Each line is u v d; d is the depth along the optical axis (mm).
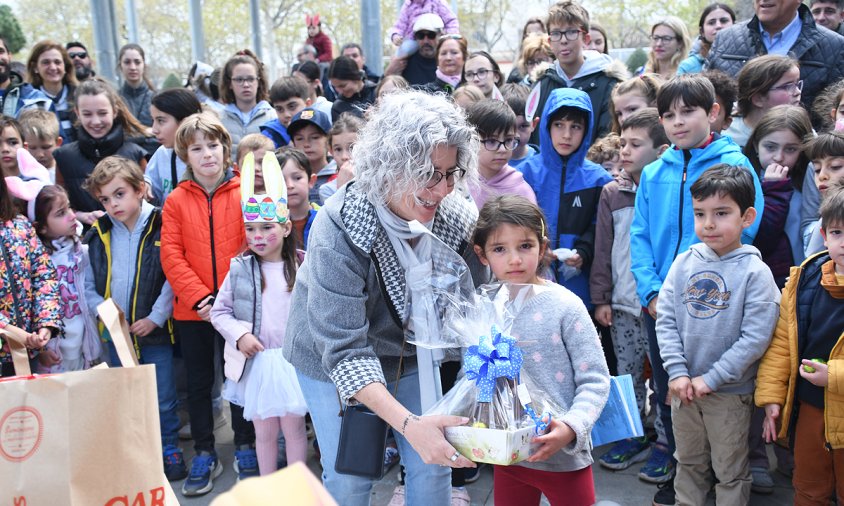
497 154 3391
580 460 2088
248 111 5543
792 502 3049
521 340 2102
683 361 2795
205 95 6758
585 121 3602
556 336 2090
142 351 3732
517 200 2137
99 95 4551
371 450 1890
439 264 1990
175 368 4273
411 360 2135
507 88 4965
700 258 2820
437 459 1746
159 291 3729
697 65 4992
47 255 3445
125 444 1736
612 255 3543
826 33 4031
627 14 22406
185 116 4445
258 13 11930
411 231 1921
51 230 3678
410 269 1948
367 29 8148
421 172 1802
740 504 2752
